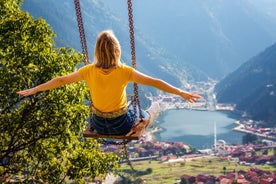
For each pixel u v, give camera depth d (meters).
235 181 108.31
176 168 131.62
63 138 14.98
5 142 15.72
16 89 14.78
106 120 6.37
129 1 6.86
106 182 82.25
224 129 191.75
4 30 15.45
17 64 14.67
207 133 183.12
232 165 135.12
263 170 121.56
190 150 155.12
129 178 102.62
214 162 140.25
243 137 168.50
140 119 7.12
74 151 15.54
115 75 5.97
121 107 6.32
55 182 15.24
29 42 15.61
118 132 6.57
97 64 6.02
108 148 113.69
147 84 5.95
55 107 14.53
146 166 132.38
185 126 195.00
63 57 14.95
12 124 14.95
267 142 163.75
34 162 15.51
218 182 111.19
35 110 14.88
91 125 6.88
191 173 124.81
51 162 15.33
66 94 14.55
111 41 5.89
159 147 155.00
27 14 15.95
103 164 15.69
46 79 14.52
